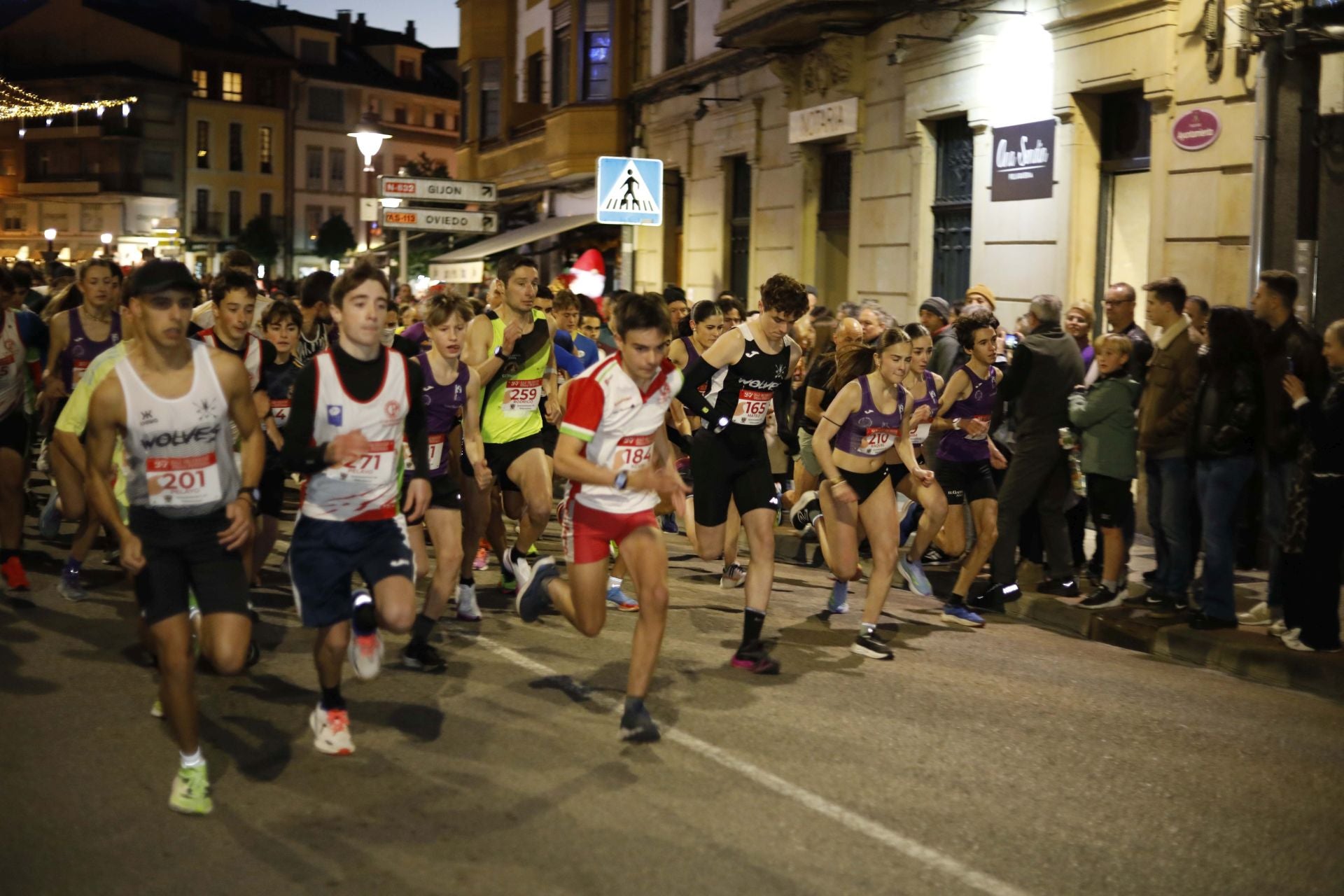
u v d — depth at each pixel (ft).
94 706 19.34
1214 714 20.59
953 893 13.78
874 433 23.43
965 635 25.86
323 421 16.31
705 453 22.99
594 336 40.16
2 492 25.99
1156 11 36.65
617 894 13.47
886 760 17.83
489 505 28.73
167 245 191.01
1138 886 14.15
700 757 17.65
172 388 15.44
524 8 99.55
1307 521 23.04
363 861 14.19
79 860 14.16
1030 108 42.55
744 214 68.44
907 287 50.83
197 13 230.89
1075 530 30.32
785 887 13.75
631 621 25.91
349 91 246.06
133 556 15.10
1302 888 14.29
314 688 20.44
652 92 78.02
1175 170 36.68
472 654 22.72
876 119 53.06
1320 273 32.86
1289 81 32.78
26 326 26.71
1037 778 17.33
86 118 219.41
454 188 55.98
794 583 31.19
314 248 243.40
